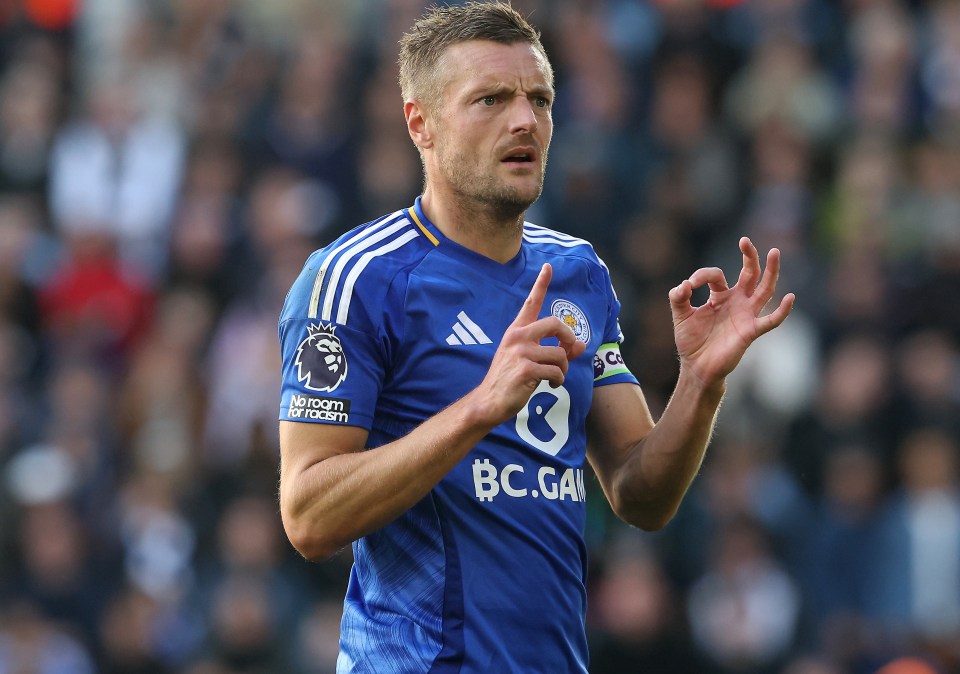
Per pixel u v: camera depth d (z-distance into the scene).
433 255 12.52
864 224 35.03
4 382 34.62
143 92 40.41
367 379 12.17
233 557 29.61
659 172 36.59
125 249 38.03
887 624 29.20
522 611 12.12
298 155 37.44
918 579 29.39
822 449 31.14
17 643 29.50
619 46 39.91
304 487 11.77
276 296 34.47
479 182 12.27
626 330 31.81
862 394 31.31
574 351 11.44
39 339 36.78
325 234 36.31
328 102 38.31
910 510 29.88
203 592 29.78
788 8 39.91
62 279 37.06
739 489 29.64
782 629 28.94
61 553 30.48
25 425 33.44
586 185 35.22
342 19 41.19
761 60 38.53
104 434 33.47
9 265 36.84
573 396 12.66
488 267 12.62
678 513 29.59
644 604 28.11
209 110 39.28
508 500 12.18
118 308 36.62
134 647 29.55
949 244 34.66
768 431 31.56
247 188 37.62
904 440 31.19
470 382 12.21
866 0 40.19
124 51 42.12
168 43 41.97
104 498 32.06
